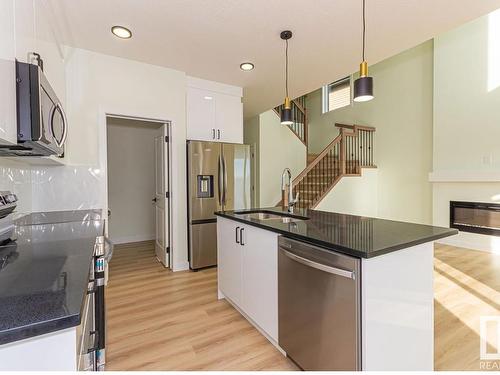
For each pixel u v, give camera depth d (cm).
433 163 488
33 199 271
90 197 299
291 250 165
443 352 184
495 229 419
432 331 157
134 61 326
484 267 354
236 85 408
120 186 514
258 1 216
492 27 419
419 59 533
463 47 450
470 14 231
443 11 227
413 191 546
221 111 400
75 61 293
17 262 106
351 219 214
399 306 140
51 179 282
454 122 461
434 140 486
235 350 190
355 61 325
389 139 586
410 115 550
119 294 284
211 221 373
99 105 305
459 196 457
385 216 594
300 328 161
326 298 142
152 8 224
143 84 332
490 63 422
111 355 184
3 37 99
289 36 267
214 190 375
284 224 192
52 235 160
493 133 420
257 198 618
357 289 126
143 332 213
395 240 139
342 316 133
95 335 118
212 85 392
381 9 225
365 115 637
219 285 273
